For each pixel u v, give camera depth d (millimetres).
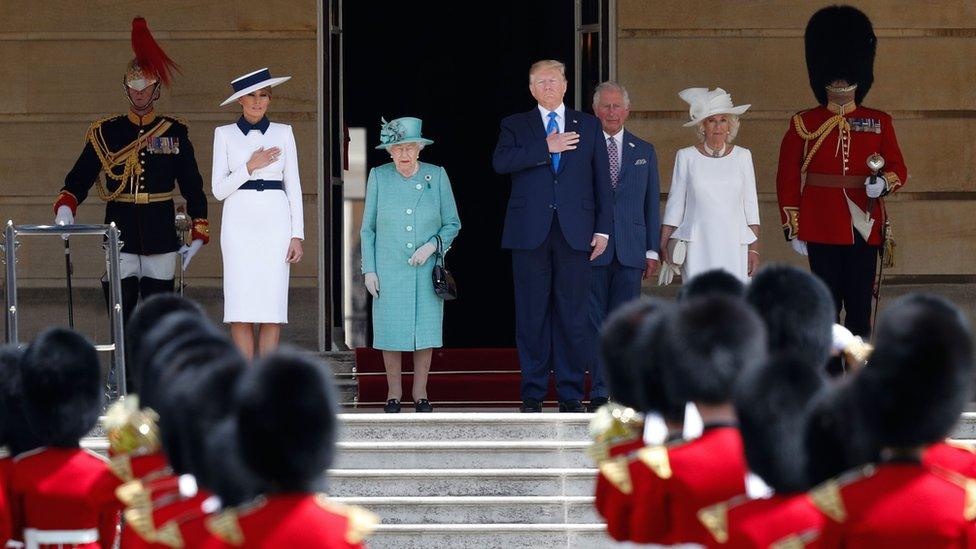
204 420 16641
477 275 50719
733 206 33594
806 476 15172
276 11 41031
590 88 41688
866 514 14477
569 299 32375
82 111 41031
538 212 32250
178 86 40938
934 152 41344
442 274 33250
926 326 15430
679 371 16625
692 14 41250
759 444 15273
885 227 34938
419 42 51469
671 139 41281
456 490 29578
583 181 32531
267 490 14617
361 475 29531
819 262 34875
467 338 50406
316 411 14617
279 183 33562
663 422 17797
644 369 17719
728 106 33500
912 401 15180
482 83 51062
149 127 35562
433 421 30688
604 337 19234
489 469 29953
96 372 20156
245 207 33219
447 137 51281
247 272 33125
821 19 35500
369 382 37906
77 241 40750
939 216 41375
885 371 15328
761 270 19094
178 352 18453
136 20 35812
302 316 40844
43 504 19125
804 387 15336
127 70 35594
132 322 21719
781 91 41250
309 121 41031
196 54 40969
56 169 41062
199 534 15031
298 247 33500
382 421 30688
